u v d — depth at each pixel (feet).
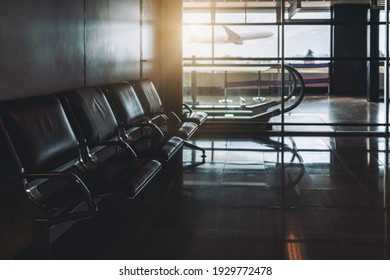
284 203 15.30
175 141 16.29
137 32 22.49
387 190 16.67
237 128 29.37
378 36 45.03
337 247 11.53
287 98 31.14
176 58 28.27
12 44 11.01
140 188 10.50
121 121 16.31
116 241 12.12
